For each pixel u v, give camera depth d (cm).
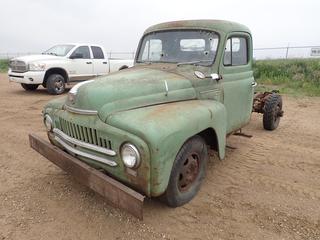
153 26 470
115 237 301
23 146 534
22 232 307
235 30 431
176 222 323
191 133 307
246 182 412
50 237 301
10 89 1222
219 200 365
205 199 366
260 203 361
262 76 1488
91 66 1191
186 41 428
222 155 383
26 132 613
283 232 312
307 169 457
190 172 345
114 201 278
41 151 370
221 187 397
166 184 285
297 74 1444
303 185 407
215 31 412
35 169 441
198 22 428
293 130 659
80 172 308
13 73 1112
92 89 309
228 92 429
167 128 281
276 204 360
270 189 395
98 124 294
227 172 441
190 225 320
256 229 315
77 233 307
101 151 292
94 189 295
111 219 327
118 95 310
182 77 376
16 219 326
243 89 466
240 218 332
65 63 1115
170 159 284
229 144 556
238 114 466
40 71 1070
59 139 351
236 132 520
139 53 472
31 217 330
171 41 439
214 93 401
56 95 1077
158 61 443
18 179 411
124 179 288
